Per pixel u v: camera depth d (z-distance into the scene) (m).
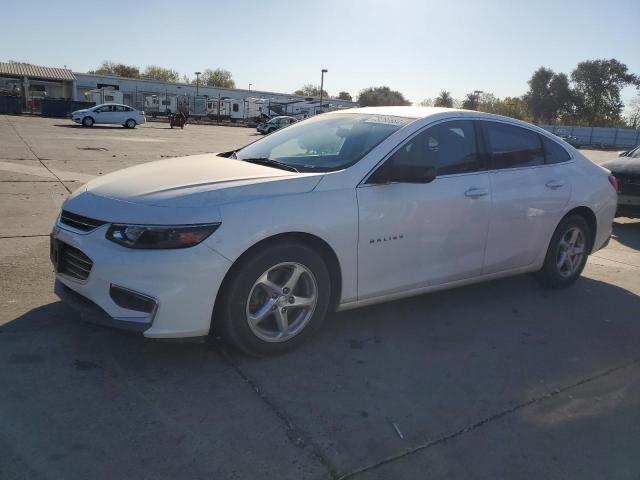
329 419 2.86
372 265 3.71
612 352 3.88
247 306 3.24
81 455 2.45
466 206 4.11
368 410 2.96
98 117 33.22
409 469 2.52
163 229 2.98
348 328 4.01
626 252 7.00
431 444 2.71
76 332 3.61
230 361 3.39
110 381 3.07
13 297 4.12
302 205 3.34
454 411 3.01
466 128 4.29
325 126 4.39
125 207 3.13
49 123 32.72
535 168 4.71
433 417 2.94
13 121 31.77
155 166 3.90
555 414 3.04
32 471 2.33
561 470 2.58
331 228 3.44
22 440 2.52
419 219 3.85
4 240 5.69
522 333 4.12
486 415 2.99
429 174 3.60
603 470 2.60
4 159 12.49
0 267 4.80
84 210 3.25
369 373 3.37
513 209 4.43
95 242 3.09
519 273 4.76
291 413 2.88
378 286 3.79
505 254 4.51
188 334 3.09
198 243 3.00
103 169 11.79
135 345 3.49
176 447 2.55
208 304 3.09
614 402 3.21
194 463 2.46
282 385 3.16
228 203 3.14
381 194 3.66
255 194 3.25
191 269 2.99
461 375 3.42
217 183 3.31
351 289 3.67
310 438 2.69
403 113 4.25
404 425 2.85
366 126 4.11
